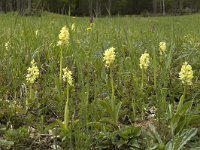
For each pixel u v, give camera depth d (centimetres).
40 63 96
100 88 81
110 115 68
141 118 74
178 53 120
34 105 74
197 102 78
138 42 132
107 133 62
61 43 71
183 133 57
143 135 62
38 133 64
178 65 107
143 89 84
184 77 62
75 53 68
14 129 65
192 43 152
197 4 1144
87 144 56
